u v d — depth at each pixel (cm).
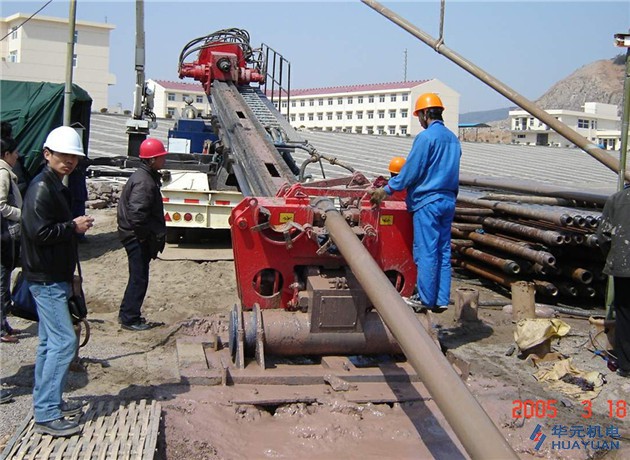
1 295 575
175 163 1017
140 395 482
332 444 444
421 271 561
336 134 3481
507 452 279
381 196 562
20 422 439
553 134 7356
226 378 512
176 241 1016
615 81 16688
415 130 7544
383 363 561
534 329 596
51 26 5591
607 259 580
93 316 689
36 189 396
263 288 580
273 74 1102
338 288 534
